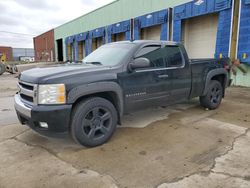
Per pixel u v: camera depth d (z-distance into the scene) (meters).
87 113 3.46
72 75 3.35
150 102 4.37
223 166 2.95
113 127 3.81
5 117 5.45
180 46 4.98
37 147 3.63
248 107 6.16
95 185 2.58
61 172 2.87
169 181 2.63
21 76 3.75
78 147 3.61
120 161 3.13
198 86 5.31
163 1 13.48
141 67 3.93
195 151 3.41
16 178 2.75
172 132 4.23
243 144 3.64
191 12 11.52
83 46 24.48
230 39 9.77
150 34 15.23
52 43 33.34
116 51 4.34
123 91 3.88
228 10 9.76
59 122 3.22
